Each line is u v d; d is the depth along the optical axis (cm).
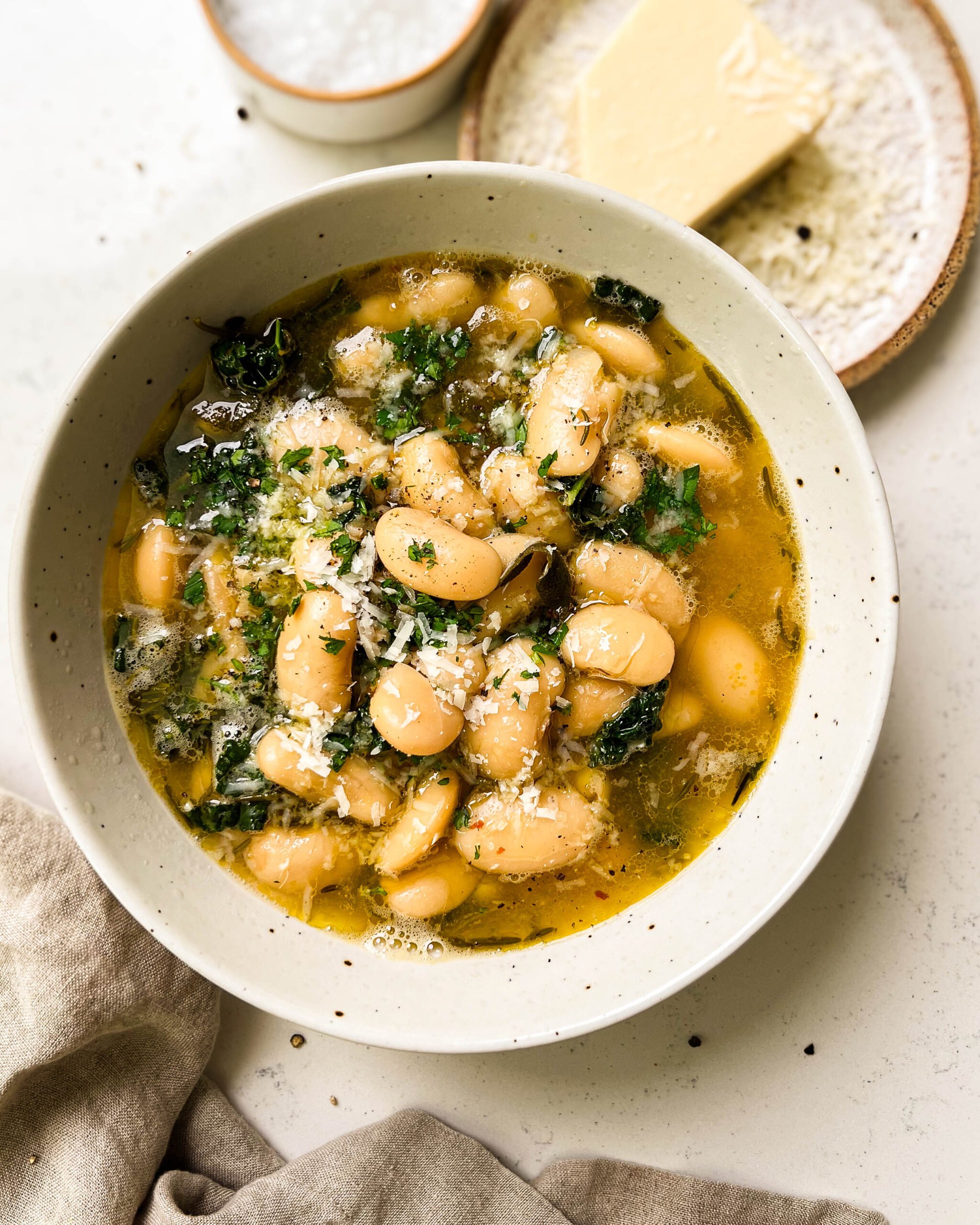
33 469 35
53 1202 39
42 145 42
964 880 41
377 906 37
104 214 42
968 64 43
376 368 37
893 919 41
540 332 37
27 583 35
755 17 41
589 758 37
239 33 42
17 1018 38
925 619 41
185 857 37
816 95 41
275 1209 39
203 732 37
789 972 41
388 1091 41
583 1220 40
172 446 37
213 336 37
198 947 35
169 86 42
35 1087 39
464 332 37
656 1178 40
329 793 36
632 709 36
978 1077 40
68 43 42
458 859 37
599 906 37
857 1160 41
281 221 35
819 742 37
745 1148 41
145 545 36
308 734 36
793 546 37
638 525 37
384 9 42
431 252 37
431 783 36
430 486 36
